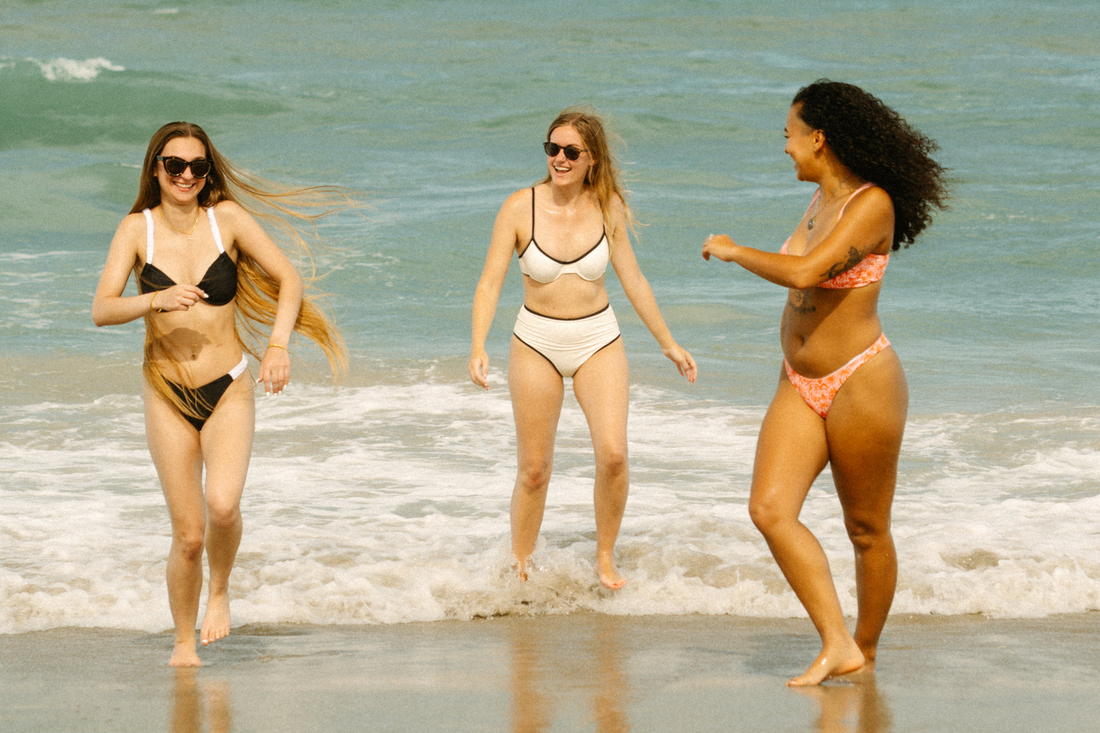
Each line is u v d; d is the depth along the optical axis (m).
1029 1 133.00
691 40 102.31
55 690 10.02
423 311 32.59
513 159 56.16
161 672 10.58
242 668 10.69
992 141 60.62
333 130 62.72
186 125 10.88
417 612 12.70
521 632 12.07
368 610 12.66
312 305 12.03
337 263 36.81
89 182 49.62
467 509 17.20
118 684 10.19
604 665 10.73
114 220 45.44
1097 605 12.90
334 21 104.12
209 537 10.89
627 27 107.81
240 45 90.50
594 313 13.45
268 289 11.66
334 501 17.58
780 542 9.81
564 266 13.24
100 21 98.00
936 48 101.94
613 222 13.52
